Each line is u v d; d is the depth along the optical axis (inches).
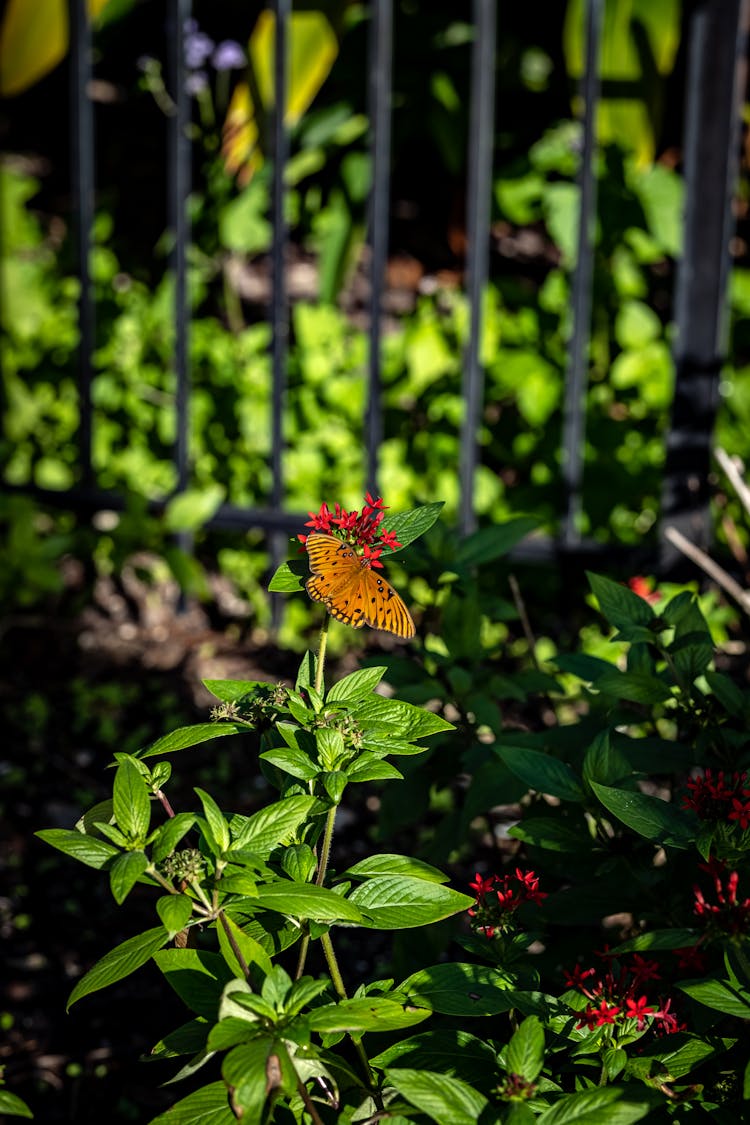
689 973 68.4
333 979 60.3
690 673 74.4
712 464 141.7
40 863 120.0
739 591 103.7
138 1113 92.9
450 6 230.1
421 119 230.5
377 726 59.3
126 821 54.0
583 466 170.1
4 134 282.0
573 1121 50.6
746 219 228.5
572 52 182.5
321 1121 54.5
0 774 132.6
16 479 177.6
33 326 192.2
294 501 171.2
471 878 109.3
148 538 159.3
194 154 243.8
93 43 247.0
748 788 65.4
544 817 76.7
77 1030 100.7
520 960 73.0
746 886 66.8
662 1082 57.5
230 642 160.1
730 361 189.6
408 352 176.9
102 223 232.1
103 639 160.2
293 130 219.9
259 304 230.4
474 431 147.3
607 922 91.4
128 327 192.7
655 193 192.2
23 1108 53.0
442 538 90.0
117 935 111.3
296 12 177.9
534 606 162.1
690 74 130.4
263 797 128.4
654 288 209.3
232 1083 47.8
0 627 159.5
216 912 53.2
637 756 73.8
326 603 57.6
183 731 58.6
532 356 177.0
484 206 142.7
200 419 178.9
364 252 248.4
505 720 121.1
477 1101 51.1
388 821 87.8
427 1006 58.5
